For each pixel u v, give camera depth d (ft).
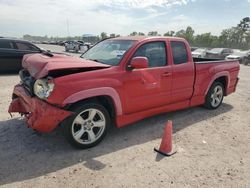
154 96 15.85
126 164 12.19
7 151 12.95
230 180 11.20
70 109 12.59
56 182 10.61
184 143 14.73
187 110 20.89
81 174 11.23
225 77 21.58
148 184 10.67
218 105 21.77
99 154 13.05
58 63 12.54
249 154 13.69
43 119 12.15
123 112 14.48
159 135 15.70
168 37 16.90
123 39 16.26
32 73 12.94
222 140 15.37
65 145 13.80
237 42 212.23
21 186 10.27
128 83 14.21
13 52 36.81
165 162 12.49
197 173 11.64
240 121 18.92
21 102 14.79
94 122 13.61
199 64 18.70
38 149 13.28
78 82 12.37
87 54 16.94
